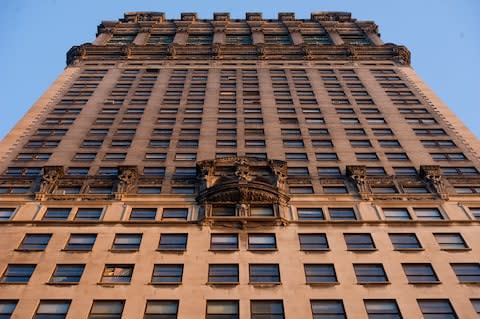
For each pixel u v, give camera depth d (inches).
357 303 1250.6
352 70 2878.9
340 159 1948.8
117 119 2257.6
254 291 1278.3
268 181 1754.4
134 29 3747.5
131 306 1229.1
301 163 1914.4
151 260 1381.6
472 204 1658.5
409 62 3085.6
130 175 1772.9
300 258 1396.4
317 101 2460.6
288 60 3051.2
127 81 2696.9
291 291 1279.5
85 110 2335.1
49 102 2406.5
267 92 2568.9
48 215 1599.4
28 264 1365.7
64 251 1416.1
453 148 2022.6
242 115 2305.6
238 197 1632.6
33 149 1990.7
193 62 3011.8
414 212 1627.7
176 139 2091.5
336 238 1486.2
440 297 1273.4
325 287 1295.5
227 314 1224.2
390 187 1777.8
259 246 1455.5
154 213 1614.2
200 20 4062.5
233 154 1978.3
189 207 1632.6
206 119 2265.0
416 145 2046.0
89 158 1943.9
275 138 2102.6
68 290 1273.4
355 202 1664.6
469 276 1353.3
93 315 1214.9
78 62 2979.8
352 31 3740.2
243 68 2918.3
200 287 1286.9
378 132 2154.3
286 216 1592.0
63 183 1759.4
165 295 1263.5
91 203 1646.2
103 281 1316.4
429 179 1776.6
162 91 2571.4
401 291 1289.4
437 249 1445.6
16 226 1512.1
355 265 1381.6
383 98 2484.0
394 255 1417.3
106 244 1448.1
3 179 1775.3
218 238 1485.0
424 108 2370.8
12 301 1242.0
